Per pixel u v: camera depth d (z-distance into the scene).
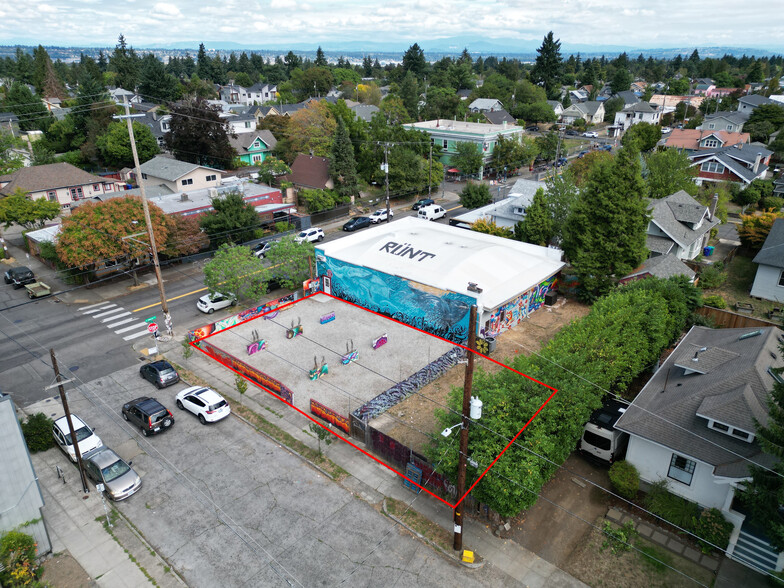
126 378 28.80
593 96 158.50
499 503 17.28
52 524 19.16
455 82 155.88
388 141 69.75
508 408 17.88
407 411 25.47
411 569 17.09
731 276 41.56
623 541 17.23
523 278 35.28
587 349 22.41
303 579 16.75
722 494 17.98
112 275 44.09
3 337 33.47
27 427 23.05
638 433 19.41
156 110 98.50
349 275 38.56
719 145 78.75
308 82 149.38
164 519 19.27
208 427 24.66
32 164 74.69
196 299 39.53
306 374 29.00
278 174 69.31
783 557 16.27
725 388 19.52
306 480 21.23
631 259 35.59
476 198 62.22
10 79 159.00
